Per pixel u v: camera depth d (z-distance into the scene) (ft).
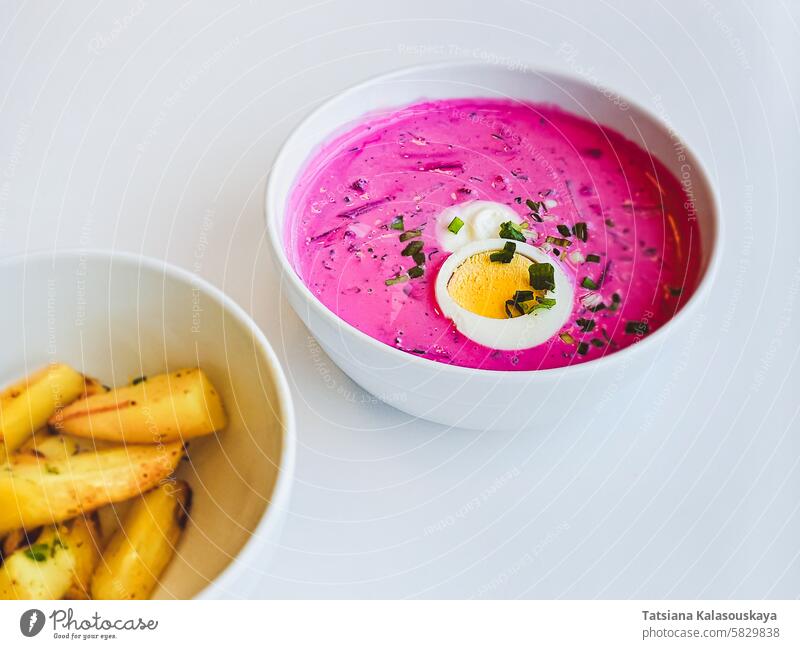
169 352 1.13
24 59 1.57
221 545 1.01
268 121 1.49
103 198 1.38
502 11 1.70
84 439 1.07
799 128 1.51
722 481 1.16
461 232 1.28
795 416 1.21
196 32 1.63
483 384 1.03
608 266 1.25
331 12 1.68
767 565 1.09
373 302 1.21
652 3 1.71
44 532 1.00
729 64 1.60
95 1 1.68
